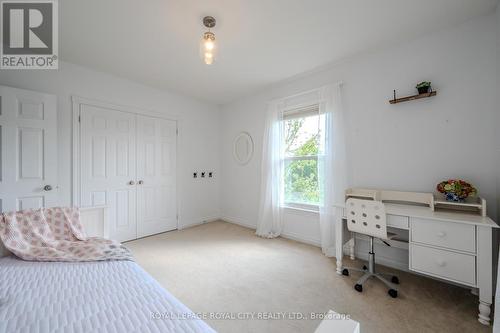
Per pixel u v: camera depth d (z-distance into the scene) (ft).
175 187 12.14
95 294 3.27
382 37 7.04
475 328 4.71
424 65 6.94
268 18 6.10
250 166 12.60
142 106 10.80
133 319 2.68
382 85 7.77
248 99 12.66
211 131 13.98
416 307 5.41
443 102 6.64
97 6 5.60
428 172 6.90
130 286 3.54
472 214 5.72
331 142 8.80
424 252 5.53
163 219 11.61
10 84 7.48
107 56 8.17
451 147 6.53
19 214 5.08
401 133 7.39
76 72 8.80
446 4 5.60
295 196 10.59
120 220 10.01
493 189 5.95
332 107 8.81
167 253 8.77
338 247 7.16
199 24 6.36
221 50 7.76
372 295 5.92
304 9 5.75
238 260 8.13
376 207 6.09
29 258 4.52
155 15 5.96
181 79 10.28
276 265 7.72
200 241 10.20
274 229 10.89
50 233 5.24
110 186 9.71
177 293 6.00
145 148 10.93
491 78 5.96
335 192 8.64
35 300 3.09
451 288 6.25
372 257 6.61
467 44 6.26
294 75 9.78
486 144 6.04
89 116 9.14
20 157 7.20
